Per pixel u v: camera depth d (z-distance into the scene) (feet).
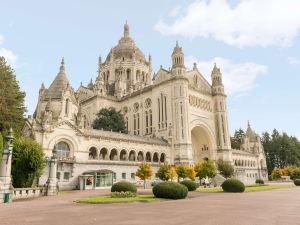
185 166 194.90
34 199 98.07
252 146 382.42
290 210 64.59
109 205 77.15
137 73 349.61
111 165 189.47
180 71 256.93
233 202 84.84
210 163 200.23
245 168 324.39
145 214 58.23
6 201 87.10
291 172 343.46
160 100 264.93
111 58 352.28
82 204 79.97
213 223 46.70
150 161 226.99
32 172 121.60
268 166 456.45
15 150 120.26
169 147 241.55
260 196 109.19
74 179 167.02
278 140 456.45
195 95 278.05
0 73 147.43
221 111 293.02
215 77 305.94
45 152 158.92
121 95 316.40
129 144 211.00
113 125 265.75
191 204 79.05
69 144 173.78
